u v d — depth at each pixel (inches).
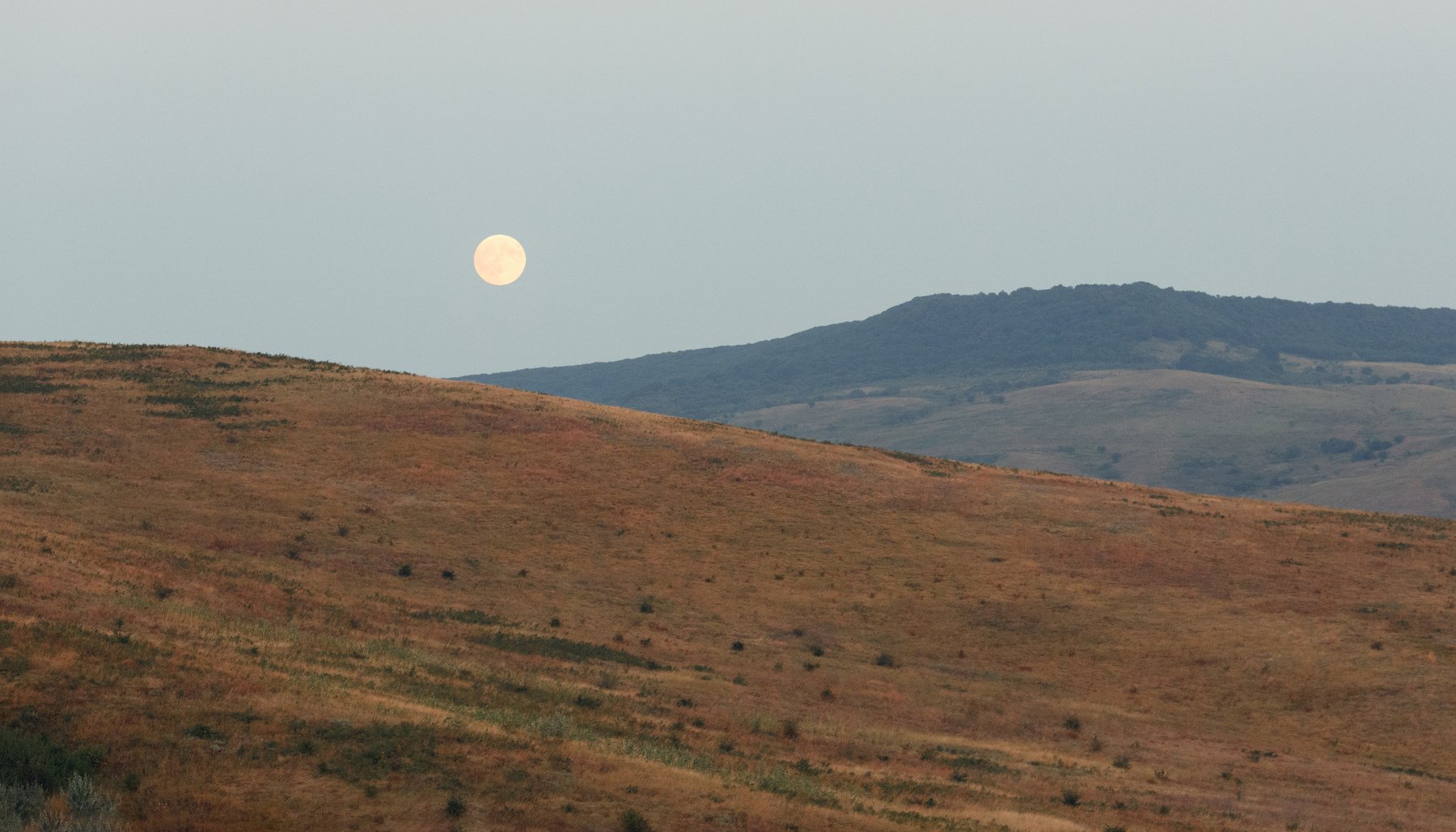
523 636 5664.4
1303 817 4261.8
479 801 3115.2
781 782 3730.3
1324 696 5693.9
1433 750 5177.2
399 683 4281.5
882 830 3329.2
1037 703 5629.9
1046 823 3747.5
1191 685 5880.9
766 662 5821.9
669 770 3570.4
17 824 2689.5
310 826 2906.0
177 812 2888.8
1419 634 6250.0
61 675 3440.0
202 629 4409.5
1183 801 4367.6
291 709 3531.0
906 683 5733.3
